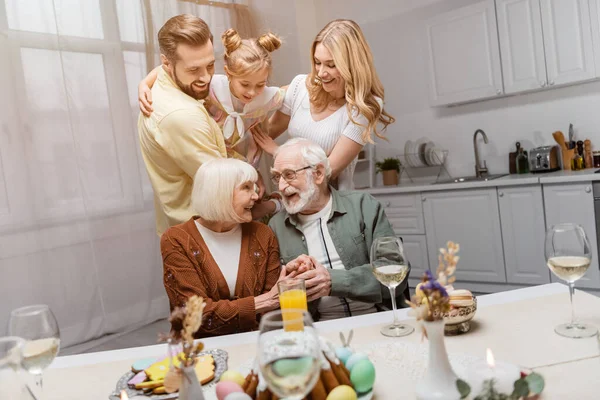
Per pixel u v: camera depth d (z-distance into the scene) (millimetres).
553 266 1113
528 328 1163
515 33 3789
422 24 4527
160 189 2033
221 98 2018
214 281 1605
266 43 2000
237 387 897
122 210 3604
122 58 3602
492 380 755
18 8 3145
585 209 3295
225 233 1668
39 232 3213
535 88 3752
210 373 1063
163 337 854
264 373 766
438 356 851
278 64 4516
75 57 3383
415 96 4680
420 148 4609
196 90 1976
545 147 3910
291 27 4668
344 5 4945
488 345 1097
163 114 1892
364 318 1381
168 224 2098
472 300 1181
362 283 1653
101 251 3506
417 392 858
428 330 853
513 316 1249
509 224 3623
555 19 3605
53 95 3289
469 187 3768
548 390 881
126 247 3627
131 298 3652
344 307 1767
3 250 3072
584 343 1046
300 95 2268
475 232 3789
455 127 4488
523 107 4117
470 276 3865
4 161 3082
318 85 2154
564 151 3855
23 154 3156
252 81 1963
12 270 3104
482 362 834
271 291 1557
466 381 797
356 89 2068
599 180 3209
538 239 3514
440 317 843
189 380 851
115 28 3564
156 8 3756
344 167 2131
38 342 963
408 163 4719
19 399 934
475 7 3949
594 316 1197
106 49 3525
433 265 4023
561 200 3385
